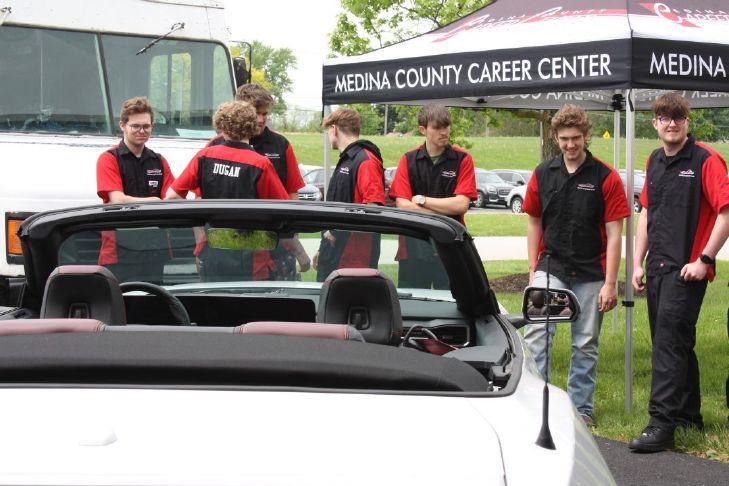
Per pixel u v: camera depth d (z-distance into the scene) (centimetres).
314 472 184
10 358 223
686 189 588
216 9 938
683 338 591
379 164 682
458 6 1370
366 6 1403
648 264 604
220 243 373
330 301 309
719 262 1808
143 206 352
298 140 6594
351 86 757
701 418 626
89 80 870
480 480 188
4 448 186
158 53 903
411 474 187
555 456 205
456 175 686
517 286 1413
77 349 228
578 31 638
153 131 890
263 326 254
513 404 229
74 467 181
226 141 579
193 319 397
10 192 775
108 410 203
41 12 858
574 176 635
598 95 996
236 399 211
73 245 371
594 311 642
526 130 8694
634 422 650
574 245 638
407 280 375
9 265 774
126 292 383
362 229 358
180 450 188
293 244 371
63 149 829
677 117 582
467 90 683
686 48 622
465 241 343
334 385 229
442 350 365
